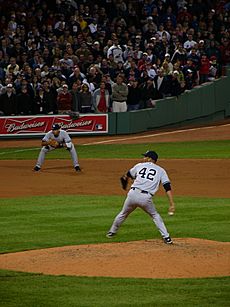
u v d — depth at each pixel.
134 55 126.38
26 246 51.34
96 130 123.25
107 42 126.81
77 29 128.25
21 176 85.81
